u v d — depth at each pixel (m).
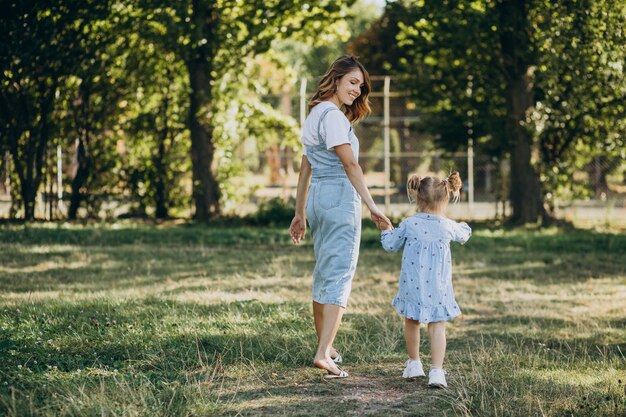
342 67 5.37
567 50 14.62
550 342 6.77
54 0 16.28
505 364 5.74
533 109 17.47
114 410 4.32
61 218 17.92
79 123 17.83
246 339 6.21
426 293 5.18
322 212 5.21
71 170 18.78
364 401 4.73
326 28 19.31
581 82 15.09
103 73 17.41
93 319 6.76
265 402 4.69
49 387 4.78
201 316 7.12
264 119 19.17
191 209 19.23
